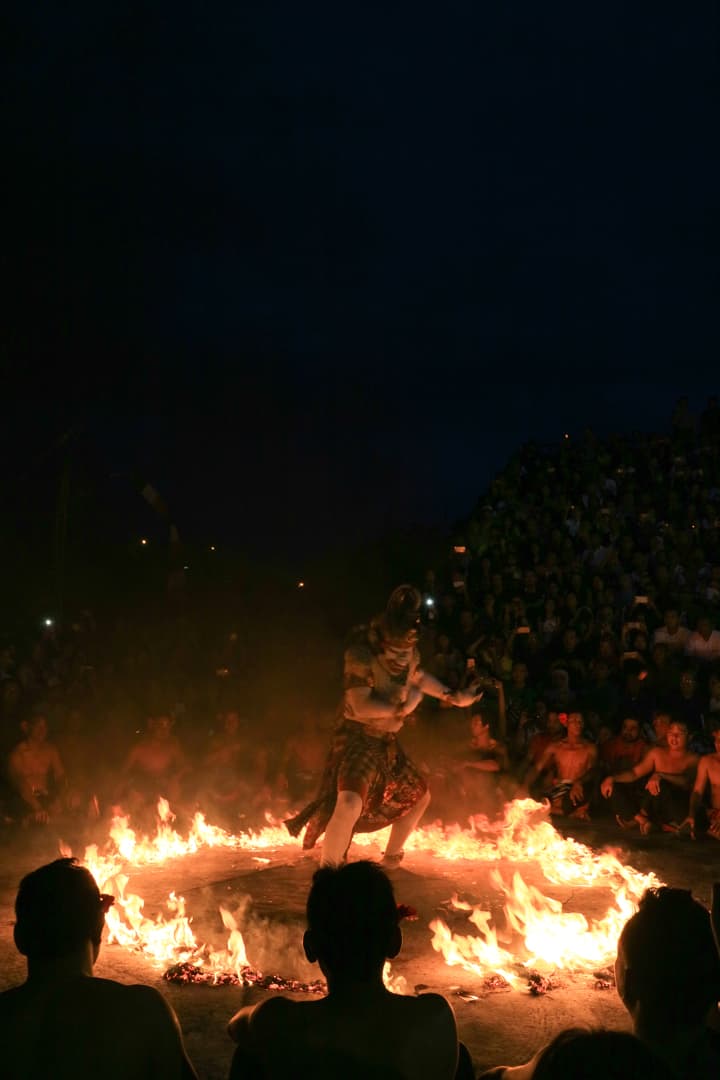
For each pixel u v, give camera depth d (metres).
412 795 7.55
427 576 15.75
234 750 10.93
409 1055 2.35
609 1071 1.54
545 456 20.39
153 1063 2.40
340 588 22.88
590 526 16.14
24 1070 2.34
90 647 15.13
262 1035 2.41
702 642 12.44
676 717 9.93
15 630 23.28
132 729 13.00
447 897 7.23
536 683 12.84
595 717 11.16
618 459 18.92
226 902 7.07
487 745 10.88
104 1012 2.40
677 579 14.35
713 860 8.48
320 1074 2.33
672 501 16.77
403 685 7.29
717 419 19.44
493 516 17.64
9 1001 2.44
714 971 2.09
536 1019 4.96
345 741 7.39
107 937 6.25
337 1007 2.42
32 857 8.61
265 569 25.09
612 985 5.38
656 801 9.82
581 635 12.98
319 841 9.18
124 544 26.17
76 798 10.36
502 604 14.52
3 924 6.55
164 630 16.59
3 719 11.83
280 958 5.86
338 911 2.46
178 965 5.59
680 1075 2.08
